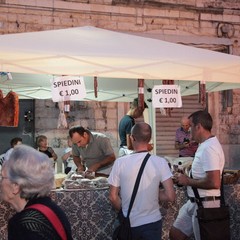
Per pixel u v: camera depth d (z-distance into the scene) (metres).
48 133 10.47
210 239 4.27
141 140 4.02
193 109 11.46
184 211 4.68
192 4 11.22
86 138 6.13
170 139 11.27
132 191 3.89
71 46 4.79
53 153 9.24
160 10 10.98
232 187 5.39
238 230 5.41
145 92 8.16
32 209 2.23
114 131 10.77
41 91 7.55
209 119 4.38
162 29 11.01
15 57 4.46
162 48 5.23
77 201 4.82
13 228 2.18
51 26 10.17
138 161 3.94
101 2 10.52
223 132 11.49
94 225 4.88
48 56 4.55
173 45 5.39
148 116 8.96
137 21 10.80
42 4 10.09
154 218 3.90
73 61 4.62
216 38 11.42
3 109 5.20
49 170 2.33
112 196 4.02
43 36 4.96
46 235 2.17
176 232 4.71
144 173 3.90
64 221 2.31
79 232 4.82
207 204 4.33
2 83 6.58
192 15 11.25
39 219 2.19
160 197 4.01
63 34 5.12
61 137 10.51
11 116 5.21
